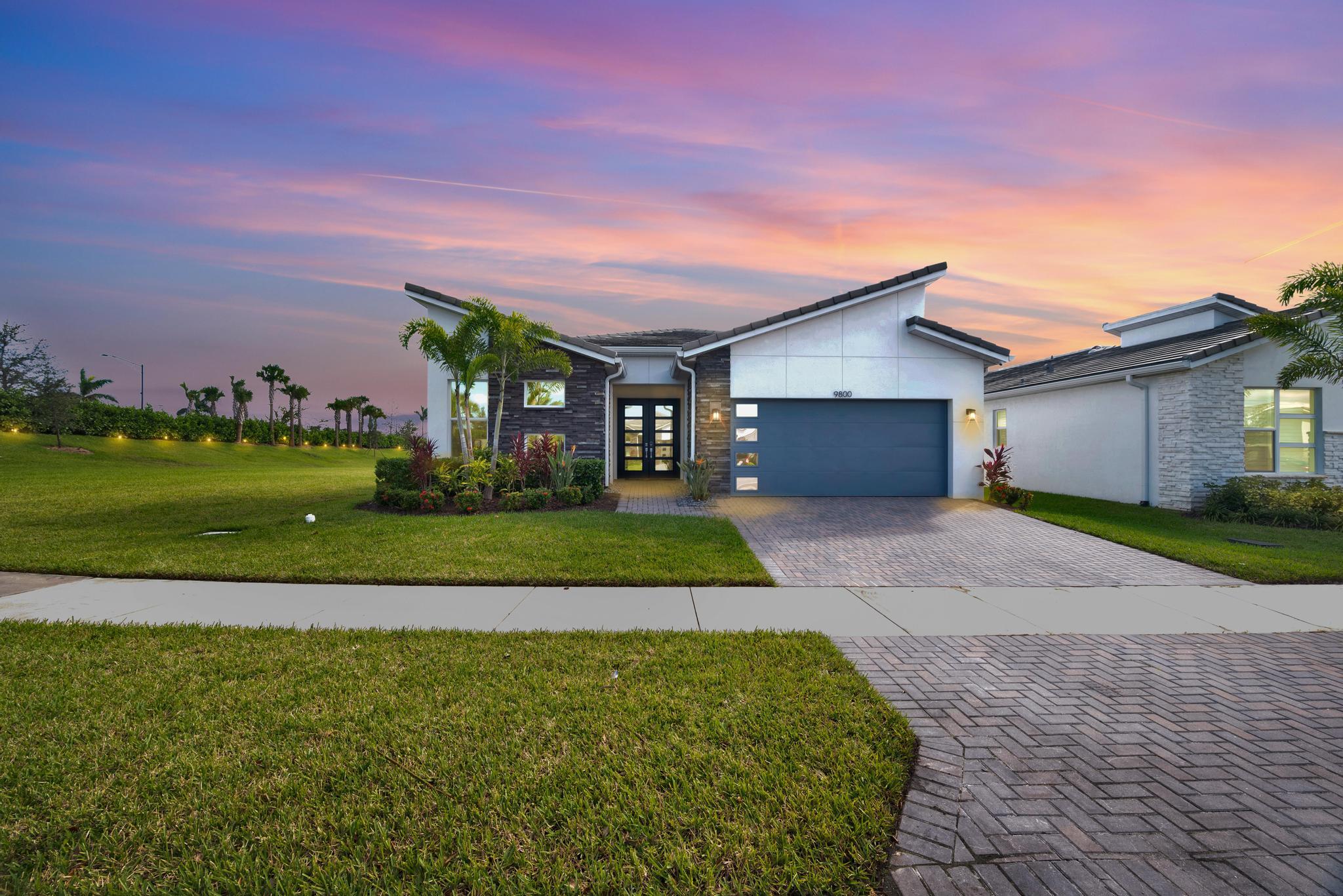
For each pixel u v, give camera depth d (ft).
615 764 10.38
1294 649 16.60
